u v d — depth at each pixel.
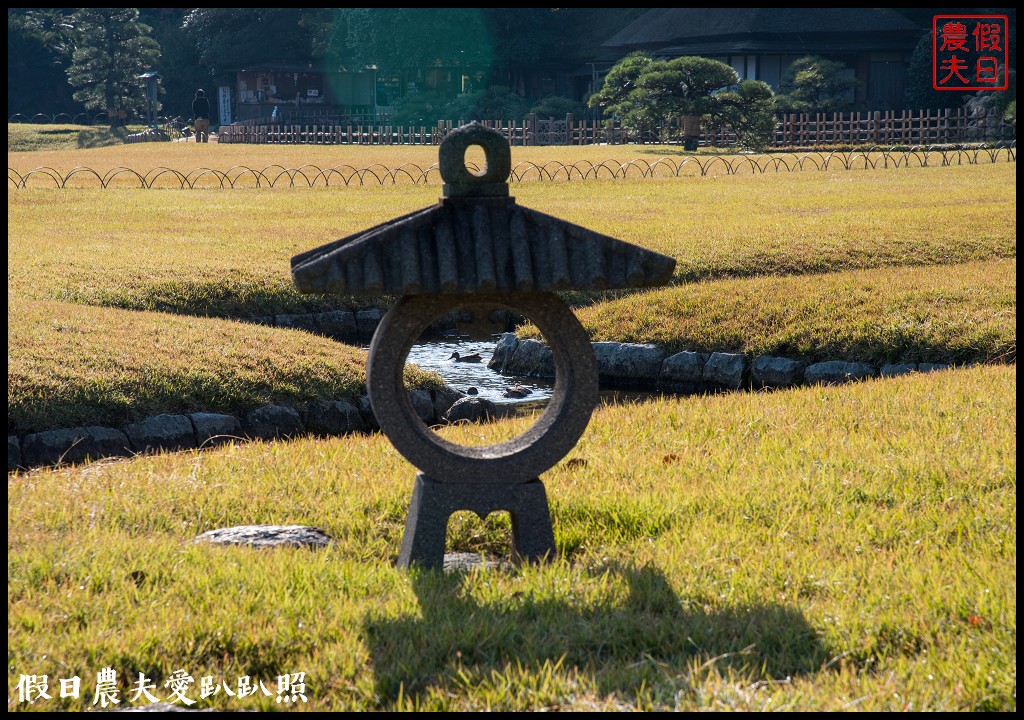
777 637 4.00
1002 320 10.68
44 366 8.90
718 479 6.08
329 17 65.44
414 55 59.50
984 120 45.62
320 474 6.41
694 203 23.23
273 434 9.11
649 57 51.47
